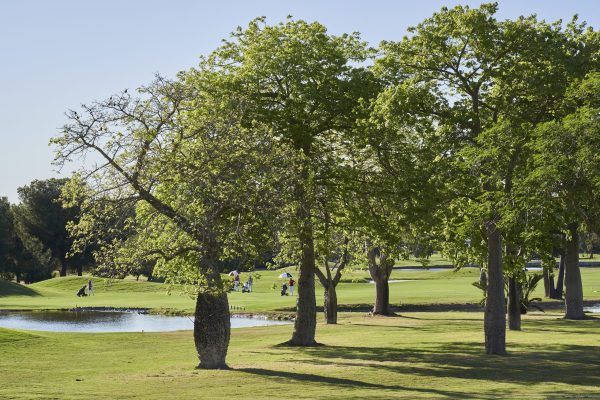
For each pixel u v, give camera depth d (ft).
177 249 81.51
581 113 76.02
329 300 156.25
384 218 110.11
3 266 432.66
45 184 418.72
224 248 81.92
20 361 98.07
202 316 88.38
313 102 109.40
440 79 100.01
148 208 85.15
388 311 179.01
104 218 82.28
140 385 74.69
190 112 85.40
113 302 236.84
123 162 81.25
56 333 132.16
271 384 75.05
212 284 81.61
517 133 86.12
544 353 100.27
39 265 411.54
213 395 67.31
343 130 113.09
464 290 244.42
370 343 117.70
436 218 100.83
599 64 93.40
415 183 99.50
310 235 101.09
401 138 106.73
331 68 110.01
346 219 113.09
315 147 111.75
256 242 83.05
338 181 107.96
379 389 71.56
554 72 92.38
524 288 164.14
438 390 70.59
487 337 100.63
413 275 356.79
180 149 83.41
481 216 90.38
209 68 111.45
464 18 94.73
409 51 99.60
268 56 107.45
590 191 81.46
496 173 88.58
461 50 98.12
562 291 227.81
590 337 121.90
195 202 80.02
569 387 71.67
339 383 75.82
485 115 103.76
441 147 99.30
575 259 166.81
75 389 72.23
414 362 93.25
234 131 84.64
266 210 80.94
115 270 80.43
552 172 76.07
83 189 80.94
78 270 431.84
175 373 84.23
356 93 107.86
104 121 80.53
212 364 88.38
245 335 134.51
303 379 78.74
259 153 84.43
